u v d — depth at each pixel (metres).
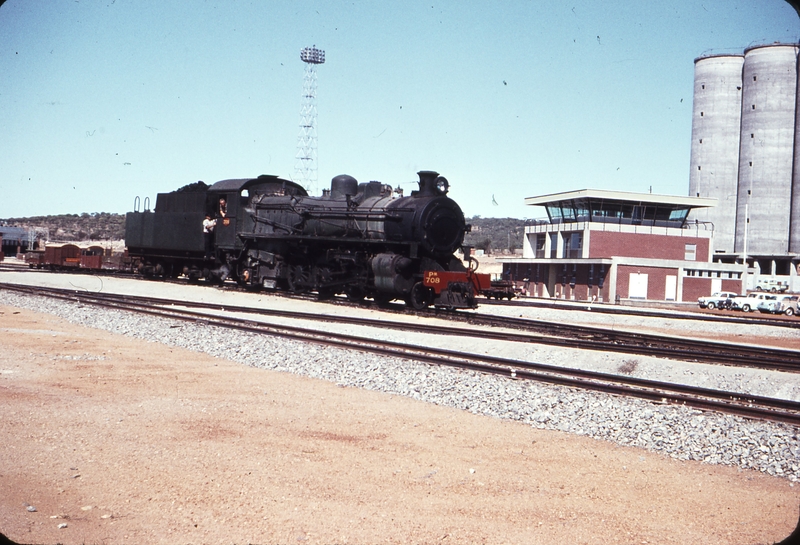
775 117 80.69
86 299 26.84
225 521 6.46
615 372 15.63
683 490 7.80
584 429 10.07
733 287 63.09
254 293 34.47
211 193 36.81
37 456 8.03
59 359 14.36
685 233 68.94
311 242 31.27
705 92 85.81
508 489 7.55
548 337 19.94
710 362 17.50
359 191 31.77
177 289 36.06
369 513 6.74
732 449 9.16
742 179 83.69
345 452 8.60
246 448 8.60
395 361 14.50
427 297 27.53
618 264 59.75
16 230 114.75
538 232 75.25
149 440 8.79
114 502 6.84
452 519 6.68
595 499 7.38
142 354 15.62
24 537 5.95
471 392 11.98
